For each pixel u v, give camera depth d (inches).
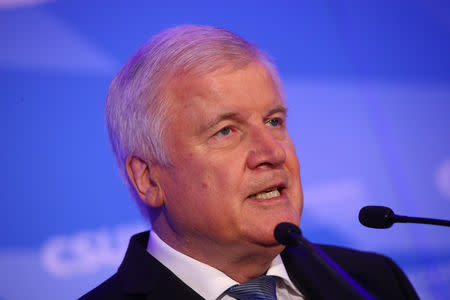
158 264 253.0
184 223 244.2
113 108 263.1
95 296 257.1
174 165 242.2
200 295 244.8
